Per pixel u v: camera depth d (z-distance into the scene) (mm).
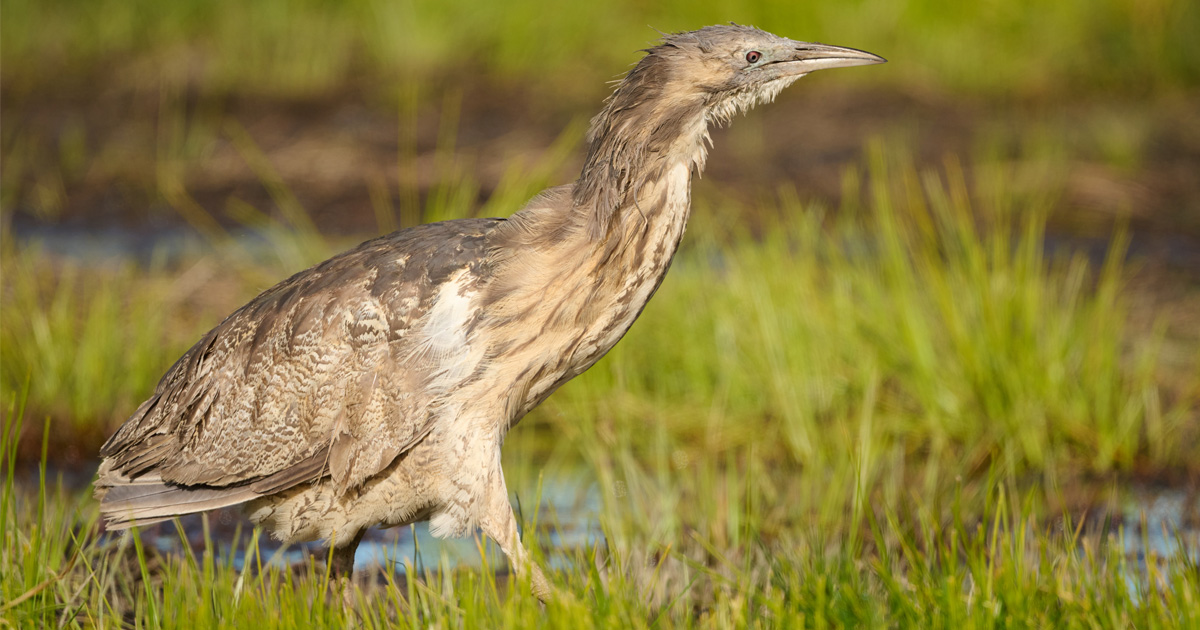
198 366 7746
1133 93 24125
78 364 11297
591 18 25828
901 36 25125
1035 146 20359
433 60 24859
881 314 11477
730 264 12516
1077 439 10695
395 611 7285
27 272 13273
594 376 11516
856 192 15945
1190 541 8945
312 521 7625
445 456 7246
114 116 22094
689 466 10438
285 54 24625
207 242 16328
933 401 10867
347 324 7324
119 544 8469
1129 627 6648
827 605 6773
